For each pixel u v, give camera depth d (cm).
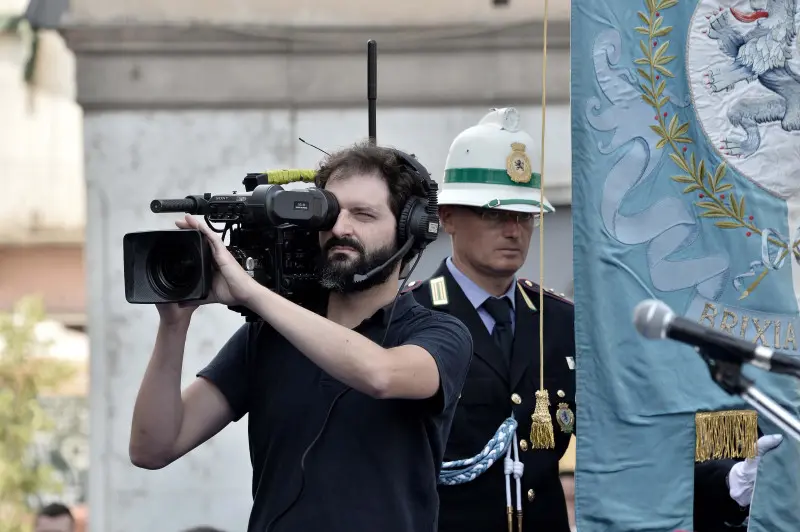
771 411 469
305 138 1408
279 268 565
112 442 1398
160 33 1399
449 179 836
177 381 578
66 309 2227
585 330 701
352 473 555
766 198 702
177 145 1411
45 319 2136
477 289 829
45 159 2244
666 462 691
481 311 829
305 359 574
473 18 1388
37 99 2205
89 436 1402
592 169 702
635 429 693
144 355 1408
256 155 1410
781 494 696
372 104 662
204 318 1371
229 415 600
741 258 701
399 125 1402
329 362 529
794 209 702
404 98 1400
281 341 585
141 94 1406
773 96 701
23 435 1939
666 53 704
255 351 595
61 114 2234
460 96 1397
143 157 1410
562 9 1381
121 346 1408
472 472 791
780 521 696
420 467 566
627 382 694
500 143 830
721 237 702
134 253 543
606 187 702
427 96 1398
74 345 2153
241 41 1402
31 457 1981
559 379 820
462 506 794
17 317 2036
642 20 704
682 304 701
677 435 691
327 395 564
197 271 532
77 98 1408
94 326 1410
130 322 1408
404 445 563
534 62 1394
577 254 704
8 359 1991
